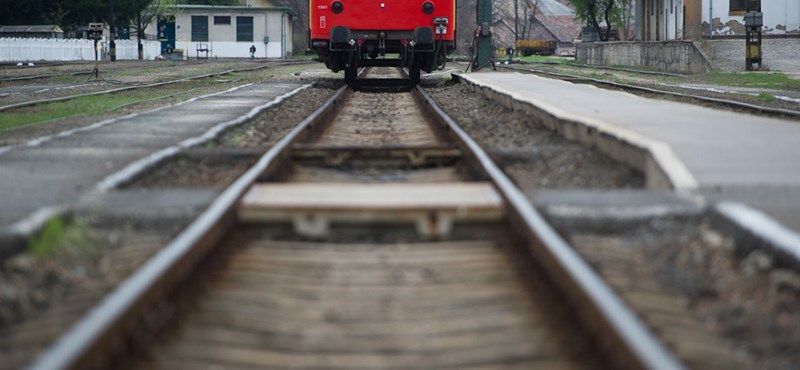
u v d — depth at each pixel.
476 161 13.93
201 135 17.86
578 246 9.20
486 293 7.80
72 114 24.58
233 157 15.50
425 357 6.36
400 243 9.99
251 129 20.84
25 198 10.81
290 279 8.30
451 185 11.88
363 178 14.17
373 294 7.86
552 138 18.55
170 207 10.48
